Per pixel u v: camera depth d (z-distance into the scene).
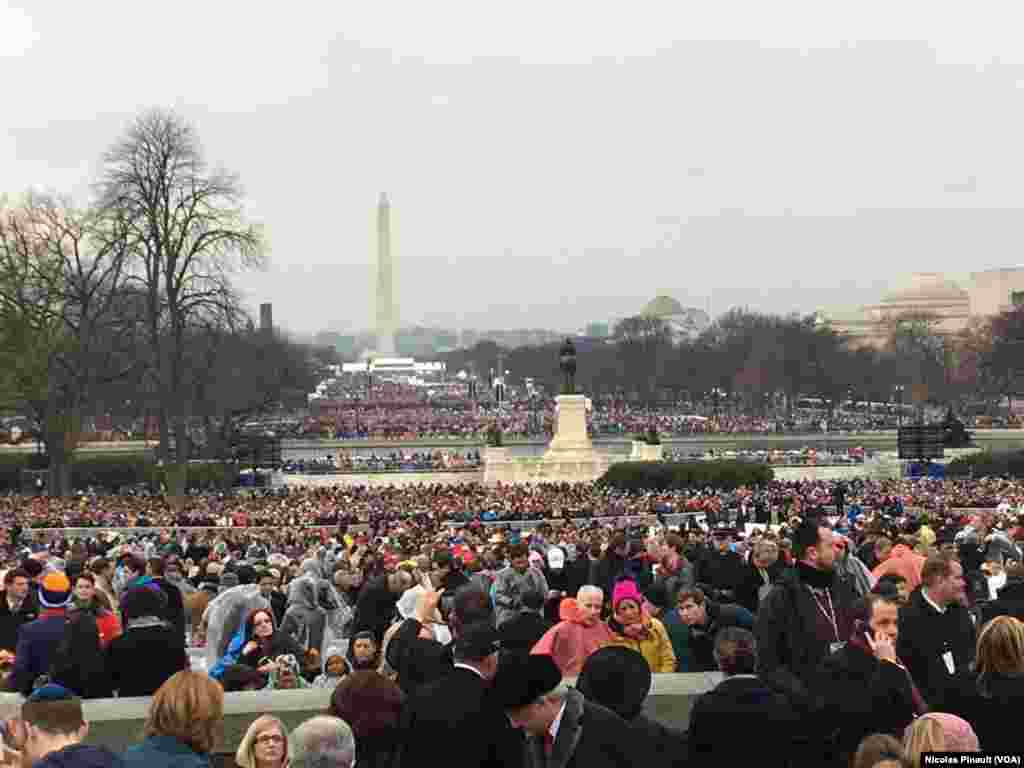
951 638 20.36
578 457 130.62
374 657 23.44
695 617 24.81
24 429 181.50
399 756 16.89
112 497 111.62
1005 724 17.89
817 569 20.84
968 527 45.88
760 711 16.75
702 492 101.56
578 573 36.34
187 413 150.75
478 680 17.03
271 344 193.00
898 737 18.16
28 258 122.94
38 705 15.73
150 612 22.47
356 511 86.31
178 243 120.62
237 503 97.62
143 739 15.80
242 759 16.23
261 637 25.94
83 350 122.19
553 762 15.66
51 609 24.77
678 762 16.70
